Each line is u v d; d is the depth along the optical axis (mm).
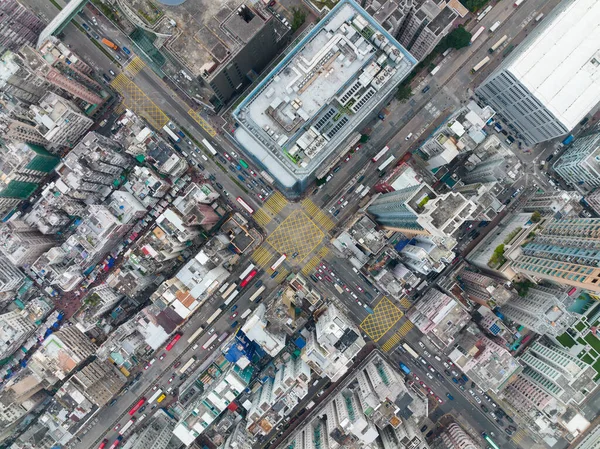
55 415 184250
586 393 170875
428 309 188000
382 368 189750
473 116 174250
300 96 165125
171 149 188375
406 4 171375
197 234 196750
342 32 163125
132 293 185625
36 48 197375
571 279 144750
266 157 182375
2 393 179125
